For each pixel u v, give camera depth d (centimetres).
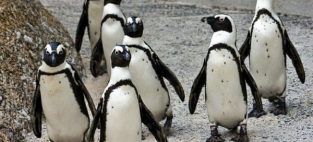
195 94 881
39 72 776
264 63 934
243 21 1658
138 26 848
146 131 930
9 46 1004
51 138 829
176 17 1741
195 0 1927
